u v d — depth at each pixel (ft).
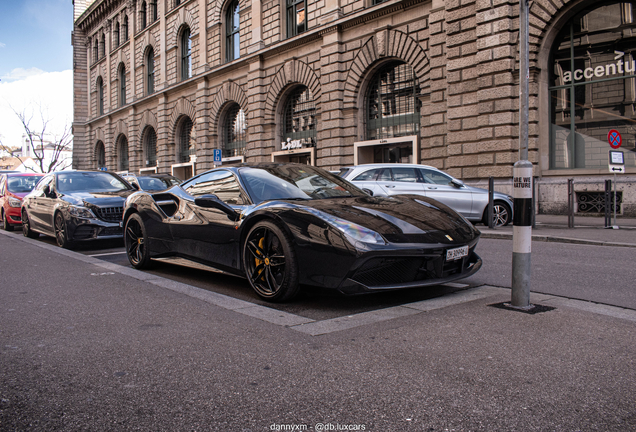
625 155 40.19
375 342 9.05
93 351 8.97
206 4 83.87
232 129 82.38
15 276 17.28
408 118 53.67
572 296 12.96
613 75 40.40
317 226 11.59
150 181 37.73
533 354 8.27
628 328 9.73
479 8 42.80
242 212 13.83
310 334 9.67
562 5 40.81
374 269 11.19
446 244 11.89
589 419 6.01
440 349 8.59
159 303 12.69
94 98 140.67
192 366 8.09
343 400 6.66
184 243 16.29
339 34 58.13
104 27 129.29
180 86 91.35
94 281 16.06
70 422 6.25
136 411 6.51
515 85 41.98
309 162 65.10
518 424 5.90
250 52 72.18
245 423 6.10
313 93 62.69
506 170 42.24
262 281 13.08
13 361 8.52
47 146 213.25
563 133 43.24
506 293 13.12
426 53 49.62
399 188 31.89
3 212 40.16
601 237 25.95
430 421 6.02
